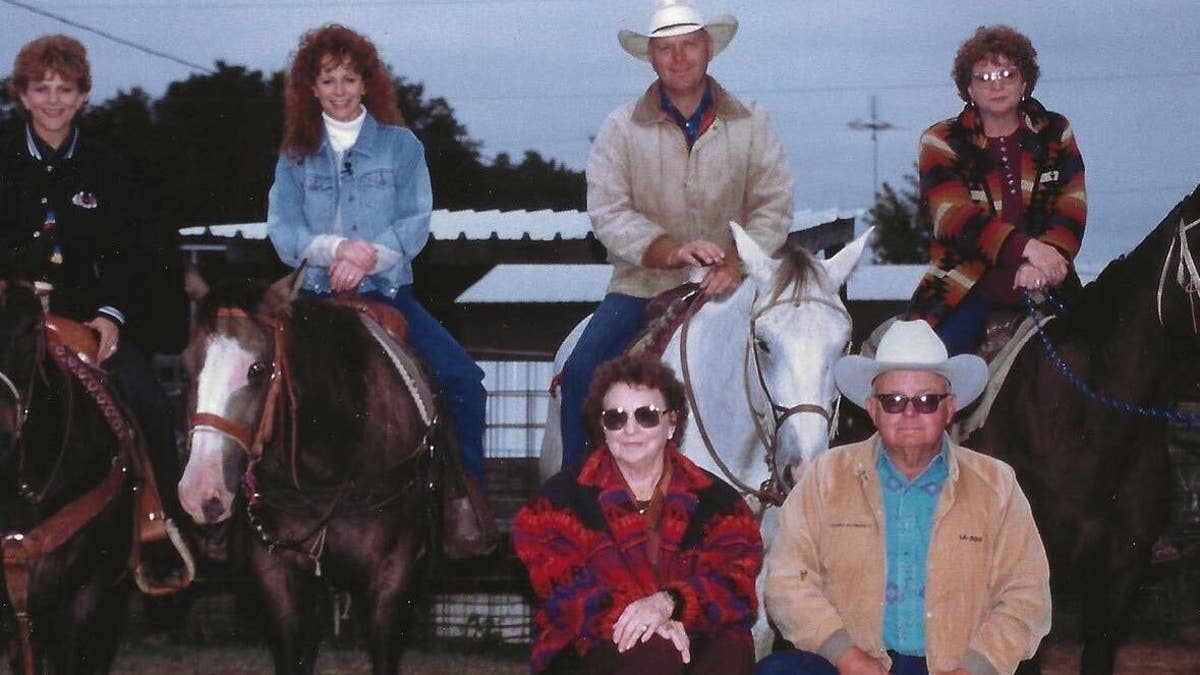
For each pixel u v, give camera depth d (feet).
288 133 21.47
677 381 15.51
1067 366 20.06
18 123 21.15
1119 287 20.10
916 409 15.61
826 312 17.29
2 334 17.74
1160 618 35.78
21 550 18.53
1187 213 19.62
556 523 15.33
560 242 47.21
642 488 15.65
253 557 19.26
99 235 20.85
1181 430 35.32
